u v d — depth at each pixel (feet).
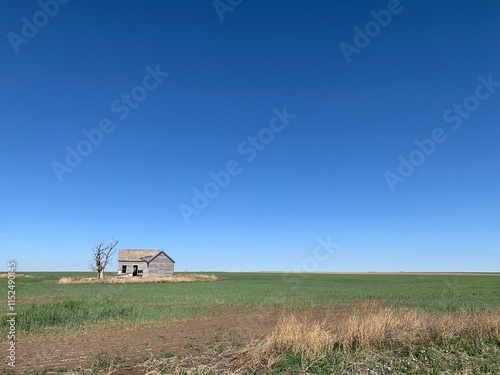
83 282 219.61
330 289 176.35
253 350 41.52
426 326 49.90
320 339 42.80
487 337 47.57
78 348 47.96
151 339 54.19
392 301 116.78
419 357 41.16
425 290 172.24
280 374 36.17
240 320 74.95
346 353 42.06
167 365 38.78
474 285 222.07
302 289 175.32
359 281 277.03
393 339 46.19
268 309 96.07
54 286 181.68
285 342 42.34
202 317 78.48
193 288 177.58
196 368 37.29
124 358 42.63
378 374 36.17
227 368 37.76
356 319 50.62
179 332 60.18
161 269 268.21
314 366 37.86
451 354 41.96
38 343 51.21
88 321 69.21
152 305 102.22
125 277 250.16
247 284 220.64
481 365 38.01
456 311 82.43
